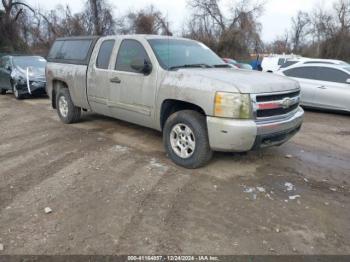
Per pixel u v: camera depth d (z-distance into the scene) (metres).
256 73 5.41
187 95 4.91
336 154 6.26
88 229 3.59
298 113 5.39
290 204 4.20
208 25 43.91
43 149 6.13
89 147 6.22
